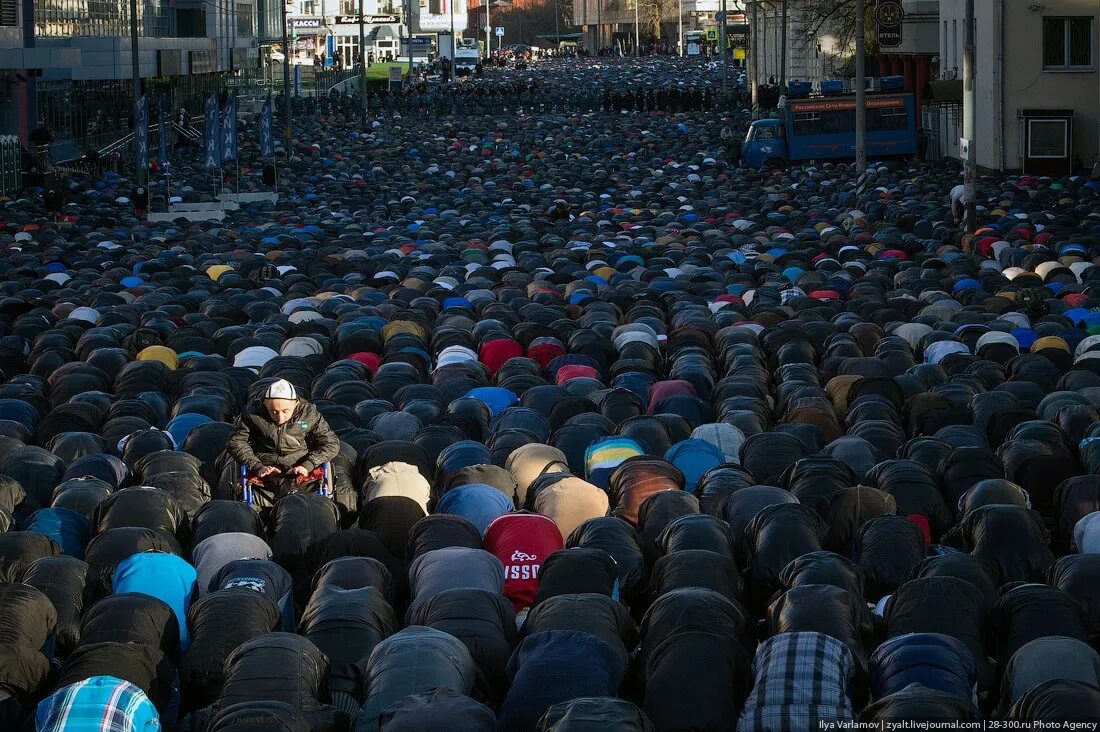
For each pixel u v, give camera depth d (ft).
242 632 32.24
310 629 32.35
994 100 160.25
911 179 155.12
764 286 85.51
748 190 155.74
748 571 38.14
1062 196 129.39
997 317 72.79
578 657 29.60
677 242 109.29
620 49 622.95
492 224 127.24
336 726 28.66
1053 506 43.91
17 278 95.66
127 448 49.88
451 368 61.82
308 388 61.31
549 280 90.38
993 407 53.67
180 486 44.14
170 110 256.32
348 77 375.86
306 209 147.84
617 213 136.26
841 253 100.94
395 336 69.51
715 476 44.52
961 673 29.37
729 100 293.02
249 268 98.89
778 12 334.85
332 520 40.75
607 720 26.03
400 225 129.70
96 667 29.91
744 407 54.54
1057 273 87.20
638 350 64.90
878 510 40.63
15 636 31.78
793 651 29.07
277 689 28.99
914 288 85.66
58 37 192.85
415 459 47.88
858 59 163.73
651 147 210.18
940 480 45.83
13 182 162.40
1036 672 29.63
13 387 60.59
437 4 613.11
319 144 228.22
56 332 71.92
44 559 36.32
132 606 32.60
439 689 27.94
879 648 30.45
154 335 70.64
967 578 35.45
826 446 49.62
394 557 39.24
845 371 60.90
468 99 296.51
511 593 37.76
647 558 38.91
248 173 183.83
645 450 50.21
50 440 51.13
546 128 252.42
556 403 55.77
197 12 269.44
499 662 31.73
